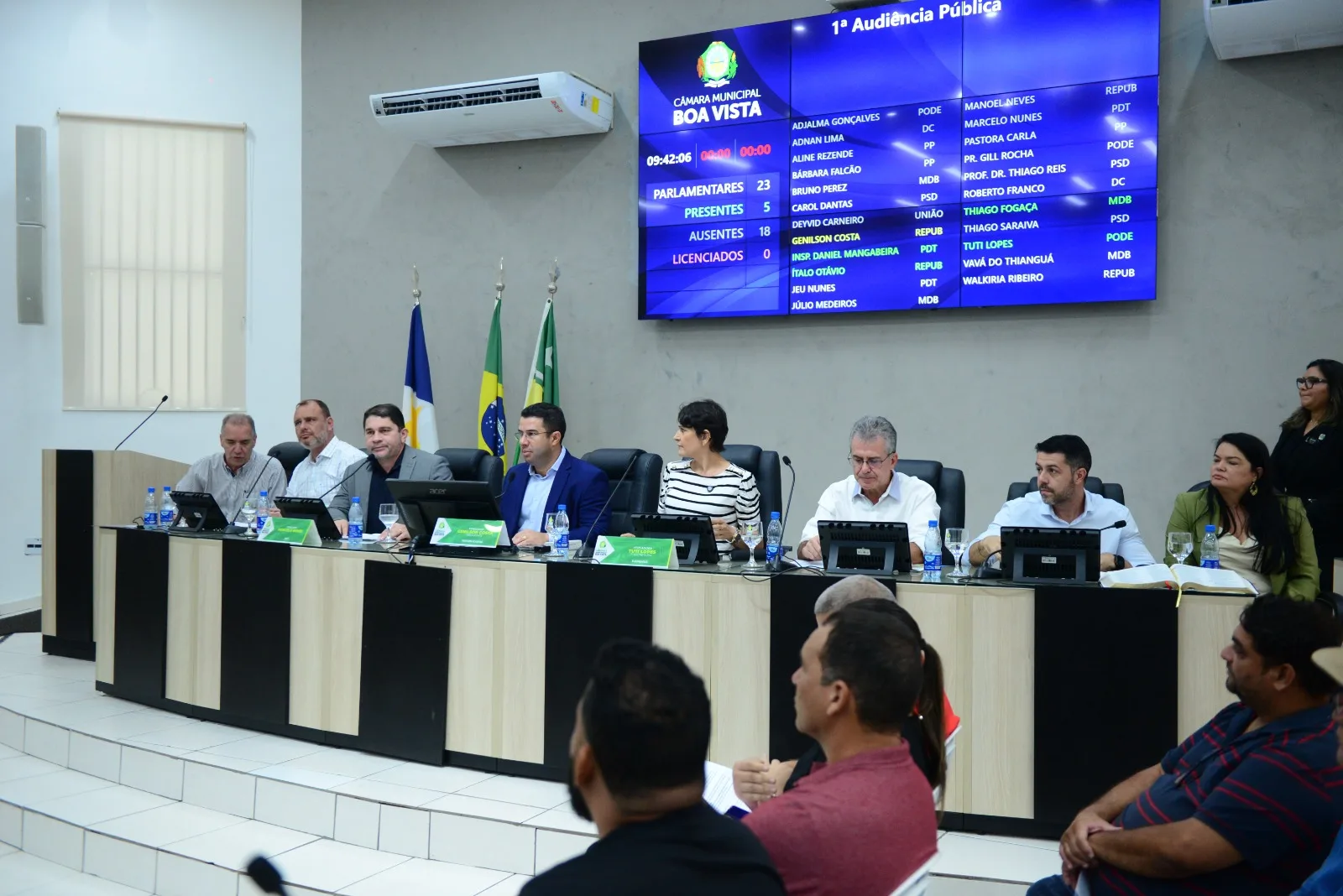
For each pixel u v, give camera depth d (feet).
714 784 5.91
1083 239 14.80
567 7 18.63
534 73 18.89
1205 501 10.29
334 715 11.05
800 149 16.49
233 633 11.71
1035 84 15.02
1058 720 8.51
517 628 10.16
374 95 18.79
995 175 15.29
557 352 18.69
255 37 20.63
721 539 11.13
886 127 15.94
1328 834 4.96
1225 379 14.55
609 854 3.31
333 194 20.36
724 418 12.34
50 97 19.86
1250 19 13.43
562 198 18.67
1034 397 15.51
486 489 10.50
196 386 20.40
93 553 14.89
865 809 4.12
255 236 20.59
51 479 15.26
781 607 9.09
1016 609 8.66
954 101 15.51
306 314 20.52
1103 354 15.14
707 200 17.15
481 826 8.87
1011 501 11.15
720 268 17.06
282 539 11.50
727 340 17.48
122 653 12.78
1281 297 14.28
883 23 15.92
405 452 14.26
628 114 18.20
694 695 3.47
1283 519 9.80
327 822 9.52
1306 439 12.28
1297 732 5.16
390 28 20.02
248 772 10.02
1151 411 14.90
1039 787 8.56
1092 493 11.17
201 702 12.00
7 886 9.23
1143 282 14.49
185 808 10.26
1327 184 14.03
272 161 20.63
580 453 18.52
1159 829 5.31
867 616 4.53
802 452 16.93
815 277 16.46
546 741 9.98
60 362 19.90
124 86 20.20
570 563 9.96
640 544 9.82
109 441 20.08
